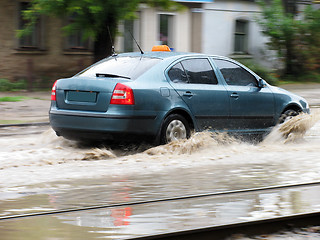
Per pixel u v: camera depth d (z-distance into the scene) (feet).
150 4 113.70
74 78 51.31
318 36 179.63
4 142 57.72
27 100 104.94
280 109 61.16
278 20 178.29
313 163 44.62
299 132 60.08
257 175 38.91
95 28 113.29
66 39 146.51
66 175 39.22
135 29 157.17
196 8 171.42
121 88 48.52
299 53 180.55
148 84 50.11
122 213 27.73
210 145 52.70
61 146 54.08
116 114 48.24
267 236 25.73
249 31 188.34
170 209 28.50
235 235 25.68
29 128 72.23
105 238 23.48
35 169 41.88
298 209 28.53
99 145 53.31
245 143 57.98
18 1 137.08
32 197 31.73
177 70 53.11
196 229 24.76
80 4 108.17
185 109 52.29
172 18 166.09
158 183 35.96
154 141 50.62
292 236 25.81
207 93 54.34
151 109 49.70
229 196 31.76
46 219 26.61
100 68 53.83
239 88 57.67
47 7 109.29
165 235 24.06
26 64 139.85
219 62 57.36
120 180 37.19
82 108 50.11
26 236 23.77
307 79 180.75
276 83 164.76
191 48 172.04
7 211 28.37
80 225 25.49
